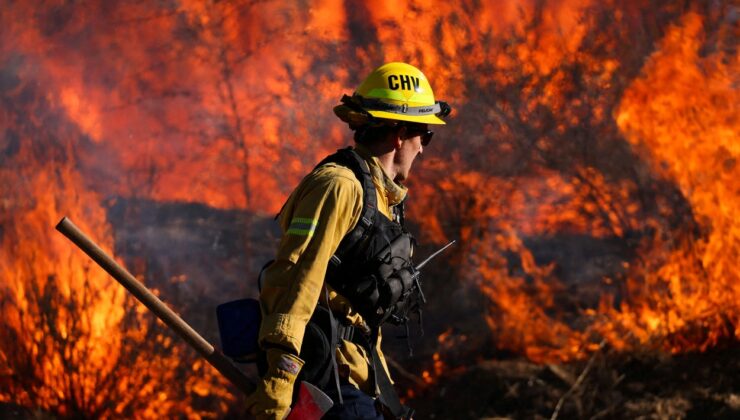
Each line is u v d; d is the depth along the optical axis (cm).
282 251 432
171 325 439
